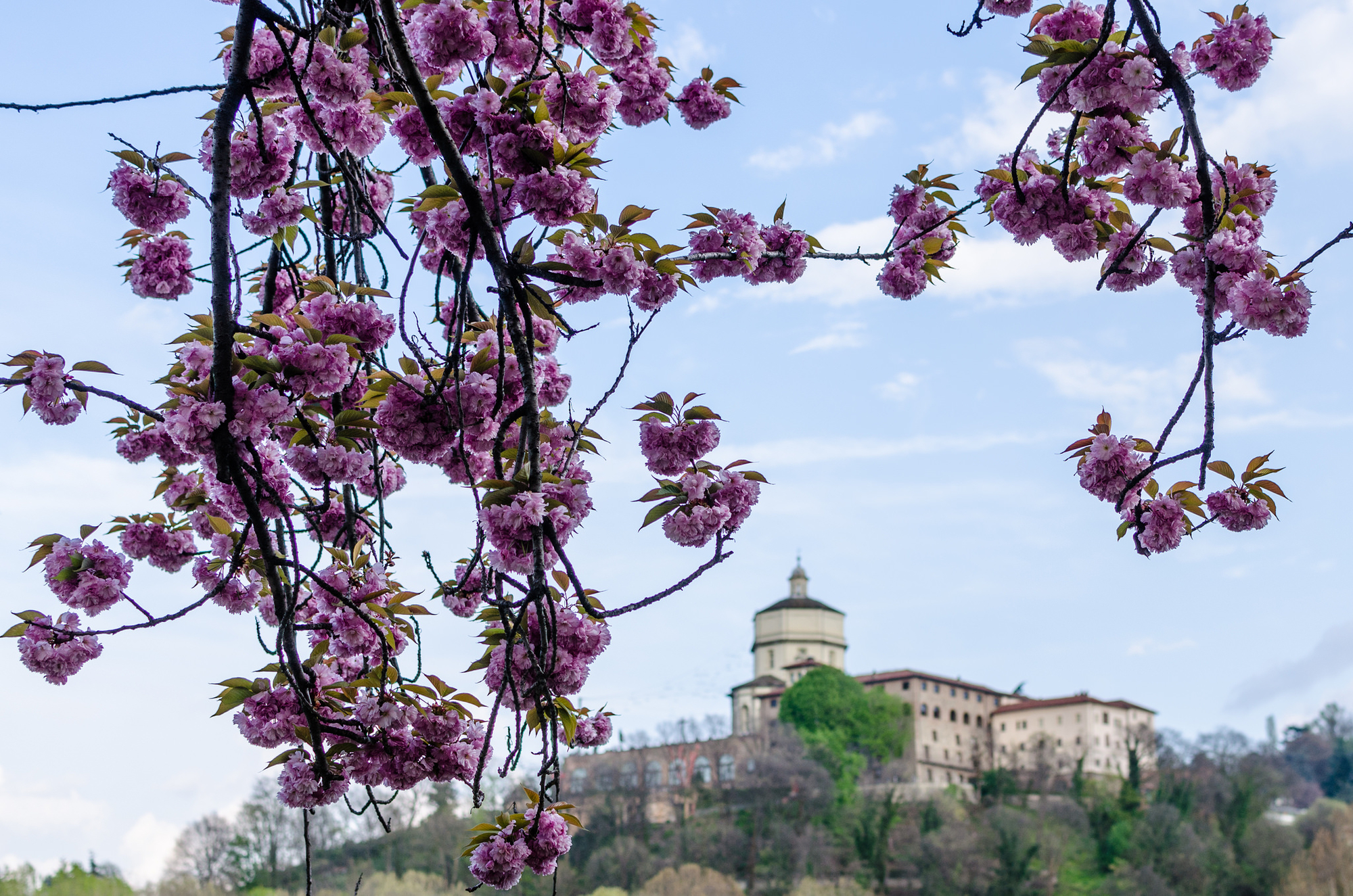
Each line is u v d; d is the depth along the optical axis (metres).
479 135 4.41
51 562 5.12
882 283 6.28
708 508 4.74
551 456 5.18
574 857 84.25
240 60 4.13
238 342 4.45
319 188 5.69
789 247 5.89
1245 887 80.25
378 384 4.69
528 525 3.80
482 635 4.32
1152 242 5.02
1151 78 4.49
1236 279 4.72
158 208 5.09
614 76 5.20
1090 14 5.25
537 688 3.79
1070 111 4.96
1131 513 4.95
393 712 4.55
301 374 4.30
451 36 4.35
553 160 4.25
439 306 5.60
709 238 5.61
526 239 4.27
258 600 6.05
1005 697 132.50
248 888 69.56
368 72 4.84
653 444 4.84
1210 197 4.30
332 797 4.64
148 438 5.12
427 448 4.58
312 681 4.73
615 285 4.58
